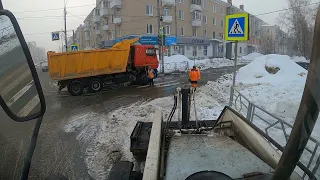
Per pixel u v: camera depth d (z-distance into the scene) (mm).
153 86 16734
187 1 44969
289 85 13609
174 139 3238
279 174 820
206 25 50312
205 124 4551
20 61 1316
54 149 5855
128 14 39250
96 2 54125
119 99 12273
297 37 35969
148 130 4617
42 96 1333
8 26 1294
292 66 17969
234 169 2475
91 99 12609
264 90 12477
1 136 1966
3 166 4375
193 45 45844
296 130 765
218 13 54031
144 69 17422
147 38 37156
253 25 69062
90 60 14555
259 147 2904
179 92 4363
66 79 14203
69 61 14109
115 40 41531
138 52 16875
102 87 15156
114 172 3010
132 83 17703
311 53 708
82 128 7547
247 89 13086
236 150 2797
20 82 1334
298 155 775
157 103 10680
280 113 7816
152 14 39500
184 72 27188
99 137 6645
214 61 41031
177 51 43094
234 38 7395
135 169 4211
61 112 9852
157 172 2352
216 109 9086
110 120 8312
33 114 1337
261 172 2385
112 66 15266
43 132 7180
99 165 4996
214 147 2904
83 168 4887
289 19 37625
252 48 69250
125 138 6465
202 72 26859
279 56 19047
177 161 2674
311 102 711
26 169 1675
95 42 61031
